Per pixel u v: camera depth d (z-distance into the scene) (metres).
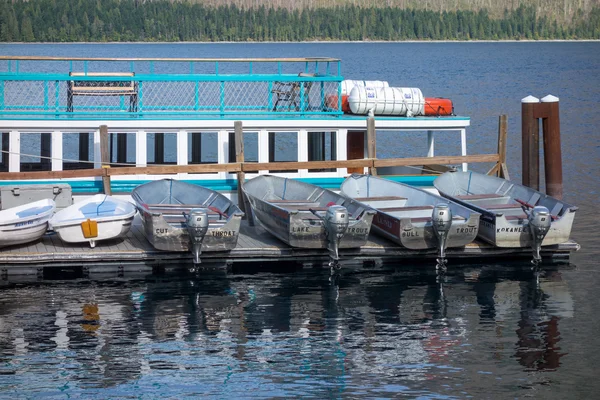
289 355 17.36
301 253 23.09
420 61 174.75
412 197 25.81
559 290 21.80
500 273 23.31
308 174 26.86
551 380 16.09
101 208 23.44
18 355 17.08
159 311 19.89
